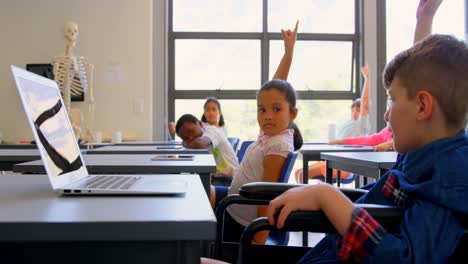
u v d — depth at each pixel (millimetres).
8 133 4109
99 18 4180
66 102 2887
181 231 501
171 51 4598
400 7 4652
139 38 4211
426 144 708
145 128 4219
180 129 2699
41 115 796
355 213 665
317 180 3525
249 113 4672
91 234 494
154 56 4508
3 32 4133
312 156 2611
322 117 4734
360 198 911
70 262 519
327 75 4742
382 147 2459
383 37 4660
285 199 725
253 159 1557
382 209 700
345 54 4750
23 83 757
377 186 846
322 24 4699
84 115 4137
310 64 4715
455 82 679
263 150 1519
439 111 691
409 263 598
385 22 4672
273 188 991
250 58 4668
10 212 552
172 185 799
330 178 2205
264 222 720
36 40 4141
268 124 1548
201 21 4633
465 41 710
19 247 518
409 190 682
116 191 701
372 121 4605
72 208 583
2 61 4137
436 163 673
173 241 513
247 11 4641
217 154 2777
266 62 4637
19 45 4141
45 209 575
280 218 702
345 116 4738
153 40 4508
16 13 4137
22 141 3998
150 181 877
